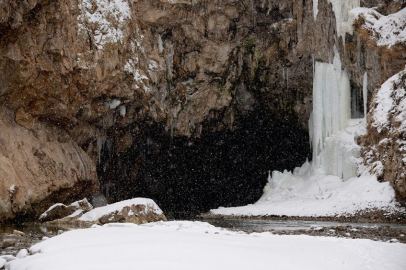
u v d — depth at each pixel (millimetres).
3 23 19562
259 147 38219
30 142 22234
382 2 31281
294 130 37312
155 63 30469
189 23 31469
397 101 27859
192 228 15094
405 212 24016
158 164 34531
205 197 38875
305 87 34969
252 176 39344
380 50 29875
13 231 14695
